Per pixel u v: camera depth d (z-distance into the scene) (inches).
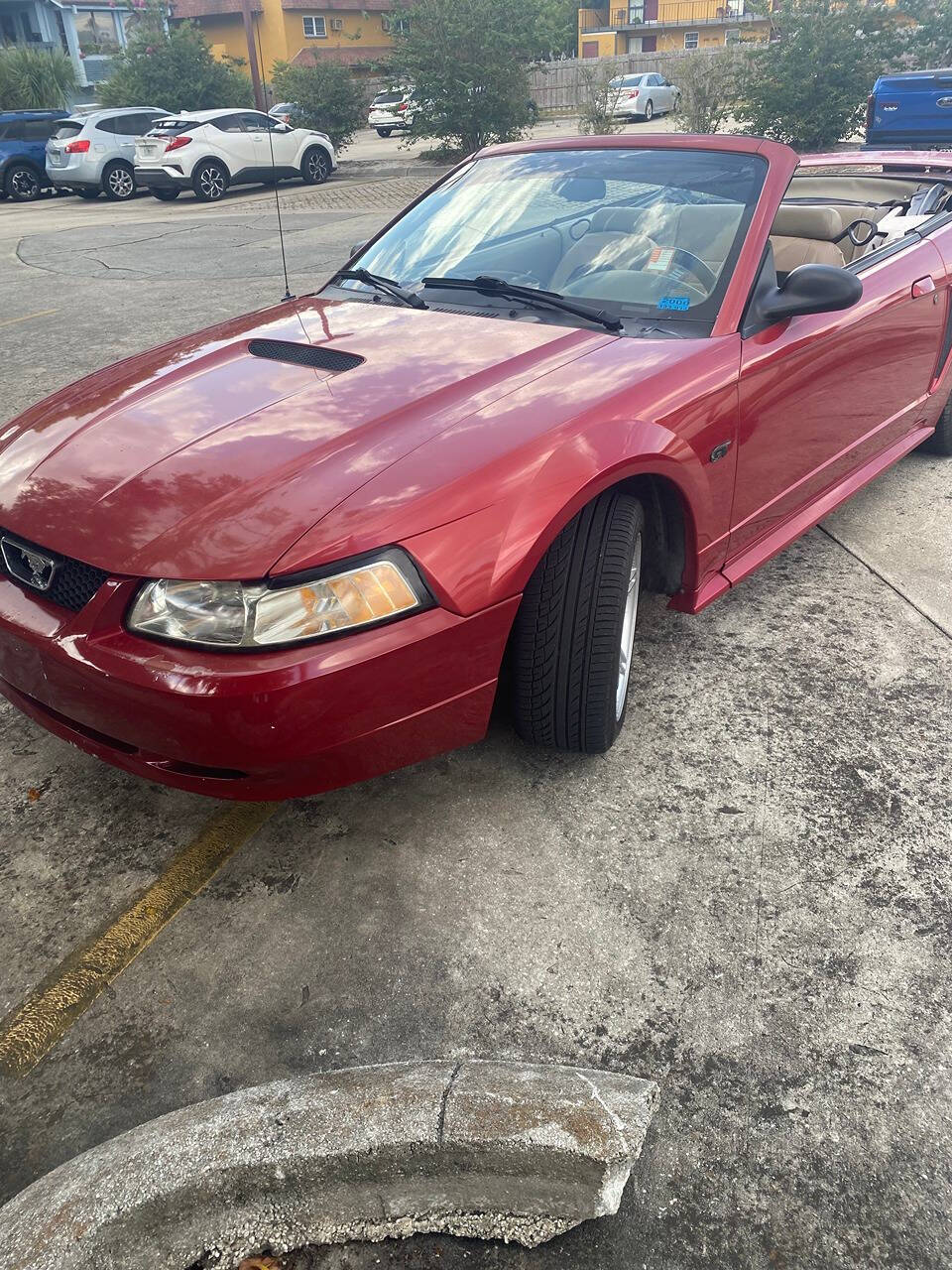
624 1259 61.8
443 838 96.2
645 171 127.5
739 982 80.2
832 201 175.6
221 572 75.2
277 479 82.4
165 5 1136.2
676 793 101.7
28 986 81.7
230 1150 63.3
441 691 83.2
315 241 458.0
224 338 116.1
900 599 138.9
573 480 86.6
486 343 105.0
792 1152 67.4
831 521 165.0
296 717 76.1
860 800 100.3
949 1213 63.6
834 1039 75.3
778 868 91.8
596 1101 65.4
